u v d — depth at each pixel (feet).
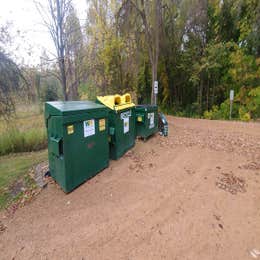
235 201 9.80
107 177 12.32
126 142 16.46
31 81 27.73
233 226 8.05
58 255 6.80
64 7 25.77
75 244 7.25
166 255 6.68
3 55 21.38
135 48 47.29
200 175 12.69
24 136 24.27
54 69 31.96
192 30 49.98
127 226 8.11
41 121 32.60
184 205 9.49
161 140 21.01
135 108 19.06
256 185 11.35
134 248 7.00
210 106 53.21
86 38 40.09
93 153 11.97
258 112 40.91
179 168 13.80
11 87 22.82
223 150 17.62
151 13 37.93
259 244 7.14
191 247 7.02
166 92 61.36
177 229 7.89
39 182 11.88
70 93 34.60
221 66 46.03
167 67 56.85
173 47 52.60
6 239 7.69
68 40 31.12
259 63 40.65
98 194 10.49
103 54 45.62
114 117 14.06
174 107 60.80
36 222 8.55
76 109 10.17
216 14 45.65
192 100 59.52
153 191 10.79
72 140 10.17
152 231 7.80
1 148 22.67
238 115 42.93
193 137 22.68
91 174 12.06
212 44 46.32
